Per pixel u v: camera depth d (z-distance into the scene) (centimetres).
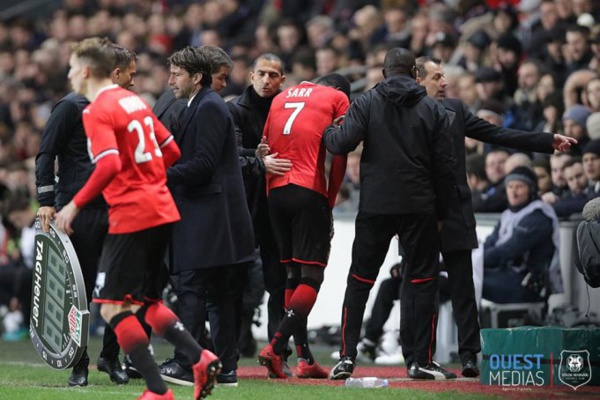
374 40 4775
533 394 2297
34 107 5753
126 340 2034
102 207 2470
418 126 2558
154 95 5275
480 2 4622
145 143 2064
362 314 2642
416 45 4462
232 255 2450
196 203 2456
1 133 5481
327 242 2650
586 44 3891
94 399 2192
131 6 6512
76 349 2375
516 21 4366
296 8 5606
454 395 2258
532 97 3853
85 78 2080
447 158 2573
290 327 2608
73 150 2477
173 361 2522
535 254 3234
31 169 5097
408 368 2684
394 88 2552
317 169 2633
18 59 6316
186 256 2444
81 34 6369
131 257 2048
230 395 2261
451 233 2686
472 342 2706
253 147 2814
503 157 3512
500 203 3447
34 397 2234
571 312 3192
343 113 2688
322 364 3250
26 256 4516
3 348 3944
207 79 2509
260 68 2781
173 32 5812
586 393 2323
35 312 2531
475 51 4203
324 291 3822
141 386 2491
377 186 2573
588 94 3509
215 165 2442
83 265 2484
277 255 2842
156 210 2050
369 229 2602
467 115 2762
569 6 4131
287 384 2511
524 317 3253
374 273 2639
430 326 2631
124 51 2431
